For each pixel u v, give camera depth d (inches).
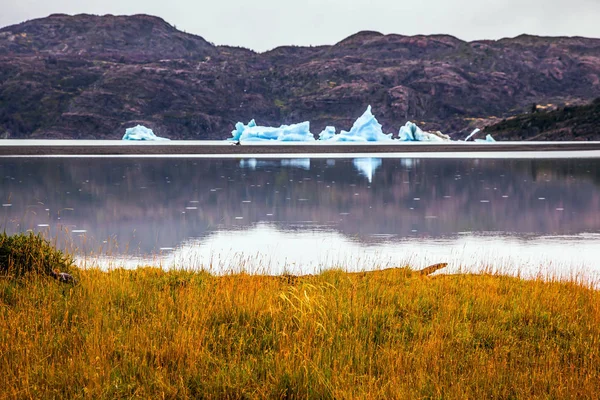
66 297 900.0
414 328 855.7
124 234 2353.6
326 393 652.1
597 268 1723.7
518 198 3742.6
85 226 2549.2
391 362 721.6
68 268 1099.3
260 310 887.7
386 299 998.4
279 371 684.7
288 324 848.3
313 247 2096.5
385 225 2655.0
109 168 6127.0
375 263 1784.0
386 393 650.2
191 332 775.1
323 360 723.4
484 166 6727.4
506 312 965.8
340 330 823.1
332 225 2642.7
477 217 2928.2
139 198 3631.9
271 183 4648.1
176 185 4421.8
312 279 1168.2
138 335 767.7
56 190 4005.9
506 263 1775.3
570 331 887.1
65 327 800.3
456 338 825.5
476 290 1089.4
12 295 914.1
